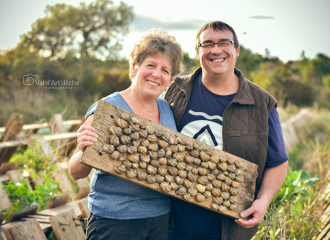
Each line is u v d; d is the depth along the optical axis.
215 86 2.31
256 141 2.20
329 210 3.42
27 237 2.29
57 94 12.46
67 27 14.88
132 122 1.86
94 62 14.70
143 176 1.81
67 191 4.10
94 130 1.73
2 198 3.40
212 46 2.19
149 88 1.98
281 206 3.50
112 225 1.87
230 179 2.11
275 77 14.32
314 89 13.85
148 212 1.93
